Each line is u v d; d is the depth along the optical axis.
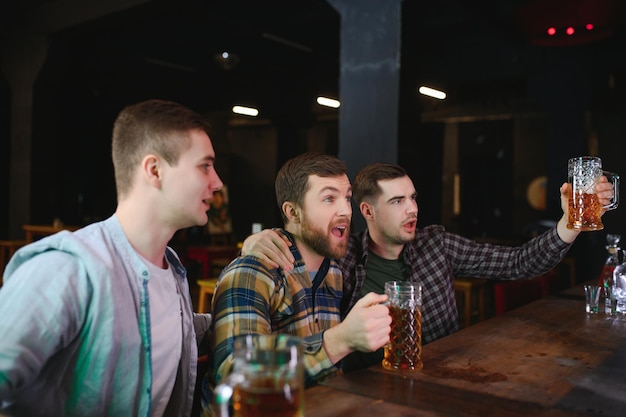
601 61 7.66
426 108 12.02
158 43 9.34
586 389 1.19
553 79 8.01
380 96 4.11
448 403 1.10
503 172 13.67
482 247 2.31
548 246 2.10
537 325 1.82
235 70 10.52
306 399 1.12
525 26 4.71
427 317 2.21
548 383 1.23
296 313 1.51
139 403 1.21
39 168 8.28
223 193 12.44
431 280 2.24
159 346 1.26
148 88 11.41
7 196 11.77
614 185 1.76
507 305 2.52
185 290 1.39
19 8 8.12
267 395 0.82
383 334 1.18
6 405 1.04
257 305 1.38
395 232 2.11
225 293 1.39
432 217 13.68
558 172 8.00
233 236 16.06
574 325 1.82
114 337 1.15
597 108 8.58
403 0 3.99
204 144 1.26
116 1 6.86
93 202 12.93
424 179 13.76
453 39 8.77
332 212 1.53
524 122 13.25
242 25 7.77
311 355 1.23
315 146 15.18
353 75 4.26
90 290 1.12
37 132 8.23
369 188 2.14
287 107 12.60
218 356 1.30
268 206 15.66
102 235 1.21
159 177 1.22
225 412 0.80
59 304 1.06
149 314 1.22
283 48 9.32
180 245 9.94
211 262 7.32
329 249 1.54
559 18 4.41
